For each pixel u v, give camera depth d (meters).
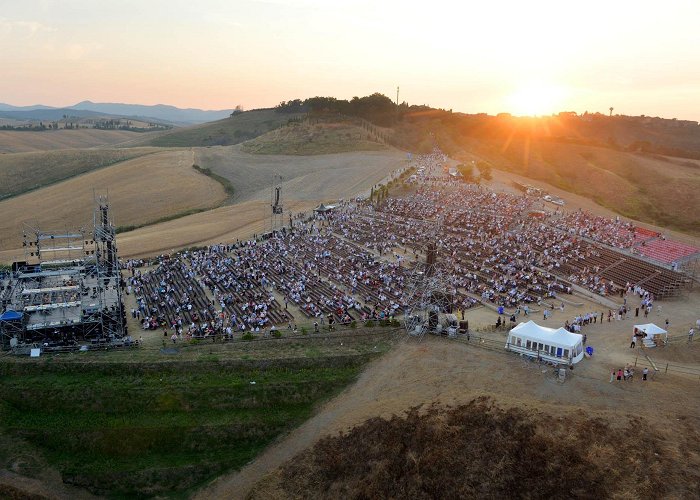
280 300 85.25
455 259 99.94
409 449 49.44
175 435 55.72
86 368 62.12
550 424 48.03
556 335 58.84
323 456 51.53
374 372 61.88
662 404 50.00
